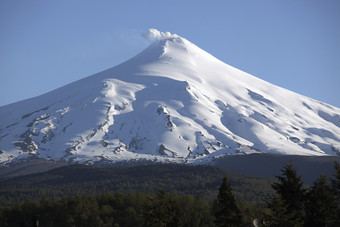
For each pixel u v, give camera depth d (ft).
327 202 654.12
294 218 644.69
